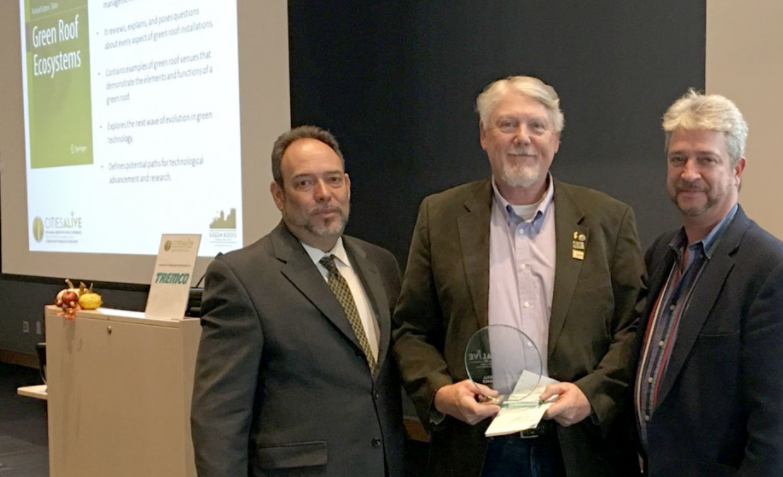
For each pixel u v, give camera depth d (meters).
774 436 1.58
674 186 1.78
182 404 2.73
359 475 1.89
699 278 1.77
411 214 4.02
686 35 3.01
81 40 4.80
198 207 4.15
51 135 5.10
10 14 5.41
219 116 4.01
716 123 1.71
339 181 1.98
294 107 4.42
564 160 3.42
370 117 4.14
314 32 4.34
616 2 3.21
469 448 1.94
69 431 3.26
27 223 5.36
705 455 1.70
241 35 3.88
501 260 2.00
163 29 4.27
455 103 3.80
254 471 1.90
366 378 1.94
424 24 3.89
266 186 3.81
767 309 1.62
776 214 2.60
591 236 1.99
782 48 2.57
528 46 3.51
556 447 1.92
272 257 1.95
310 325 1.90
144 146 4.42
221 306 1.90
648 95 3.14
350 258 2.10
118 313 3.08
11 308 7.22
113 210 4.65
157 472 2.85
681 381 1.73
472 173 3.76
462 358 1.96
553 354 1.90
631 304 1.99
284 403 1.89
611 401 1.87
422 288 2.08
